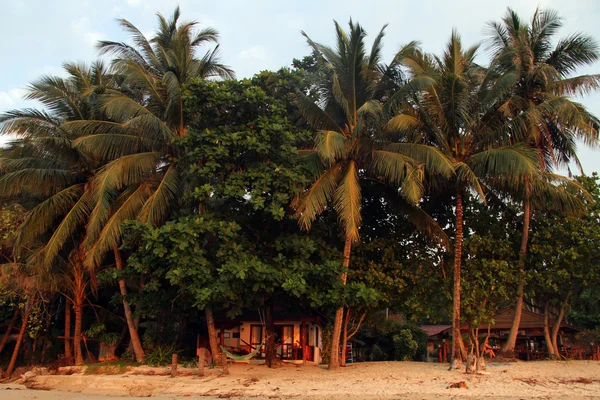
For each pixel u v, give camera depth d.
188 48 20.22
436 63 19.33
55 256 19.50
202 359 17.22
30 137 19.02
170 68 19.39
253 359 22.19
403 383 15.14
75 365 20.06
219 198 18.39
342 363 21.19
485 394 13.15
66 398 14.49
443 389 13.98
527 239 20.97
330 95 19.33
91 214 18.11
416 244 21.23
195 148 16.55
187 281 15.84
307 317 23.05
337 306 16.91
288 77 17.84
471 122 18.12
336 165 18.28
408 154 17.62
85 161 19.72
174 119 18.91
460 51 18.17
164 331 22.09
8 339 24.64
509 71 18.48
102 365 19.17
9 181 18.08
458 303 18.41
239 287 16.19
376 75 19.17
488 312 20.56
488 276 19.70
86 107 20.12
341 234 20.00
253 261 15.79
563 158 21.83
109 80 21.80
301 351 22.72
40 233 19.48
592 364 19.52
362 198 21.52
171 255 15.23
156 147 19.11
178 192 18.83
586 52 20.34
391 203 19.91
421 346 35.88
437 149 17.31
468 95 18.16
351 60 18.52
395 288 20.34
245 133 16.53
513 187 19.73
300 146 19.59
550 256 20.81
